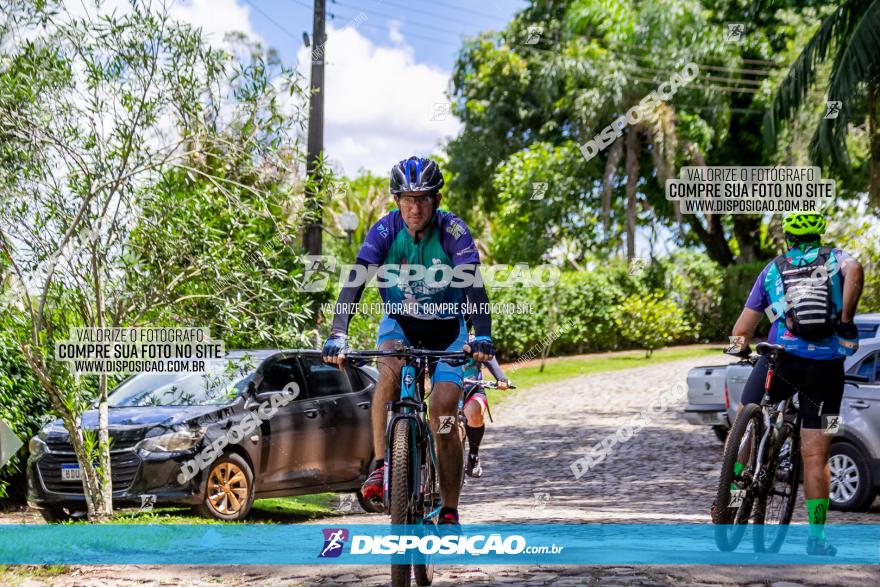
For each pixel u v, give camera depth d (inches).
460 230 204.5
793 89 621.0
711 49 1318.9
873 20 552.1
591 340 1344.7
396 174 199.3
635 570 210.2
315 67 571.2
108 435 335.9
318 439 385.4
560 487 454.9
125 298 337.4
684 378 986.7
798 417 239.3
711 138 1353.3
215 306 345.1
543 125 1535.4
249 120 338.3
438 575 215.5
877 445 347.3
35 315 331.0
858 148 862.5
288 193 350.0
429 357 196.9
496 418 802.2
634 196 1357.0
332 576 221.5
